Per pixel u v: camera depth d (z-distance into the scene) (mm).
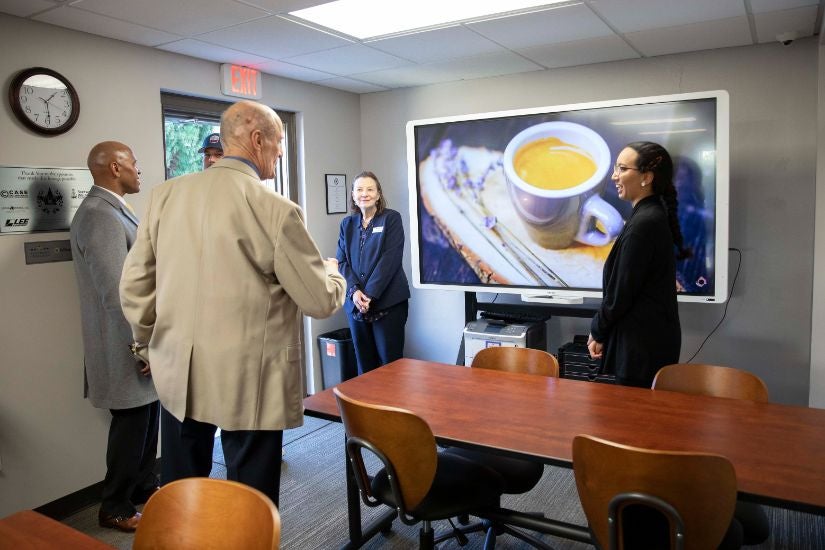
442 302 4871
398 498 1838
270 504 1122
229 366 1696
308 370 4688
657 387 2234
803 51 3500
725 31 3344
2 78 2689
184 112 3756
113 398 2635
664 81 3891
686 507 1397
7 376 2738
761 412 1917
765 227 3691
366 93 5016
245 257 1707
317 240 4680
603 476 1482
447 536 2443
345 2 2820
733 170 3744
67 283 2947
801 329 3652
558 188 3820
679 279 3533
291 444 3738
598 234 3742
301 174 4547
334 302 1820
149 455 2969
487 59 3918
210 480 1243
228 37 3205
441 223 4234
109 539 2680
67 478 2971
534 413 1967
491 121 3977
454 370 2541
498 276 4094
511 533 2400
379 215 4137
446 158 4156
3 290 2713
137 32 3045
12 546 1158
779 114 3596
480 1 2887
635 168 2439
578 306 4246
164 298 1771
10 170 2717
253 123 1821
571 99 4195
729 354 3855
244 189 1728
